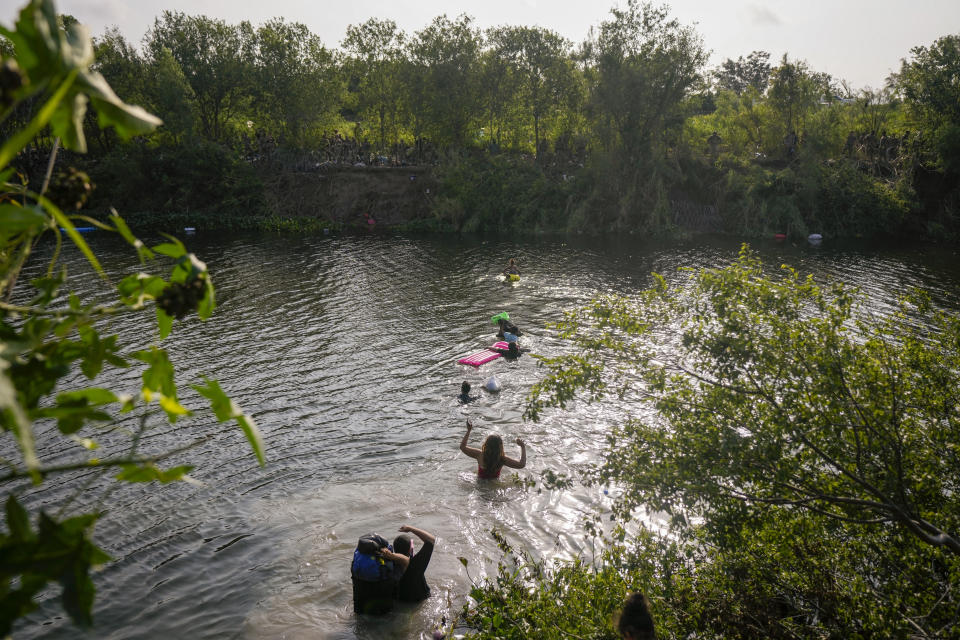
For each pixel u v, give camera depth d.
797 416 6.44
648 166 51.06
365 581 8.47
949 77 52.88
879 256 40.03
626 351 7.27
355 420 14.98
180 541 10.31
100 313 1.87
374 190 55.53
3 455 13.06
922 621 5.81
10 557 1.44
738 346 6.48
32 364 1.80
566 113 61.62
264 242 43.91
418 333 22.41
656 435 6.97
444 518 10.88
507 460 12.01
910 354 6.84
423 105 59.50
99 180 52.59
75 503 11.48
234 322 23.62
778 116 60.00
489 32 59.44
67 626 8.44
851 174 51.62
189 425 14.50
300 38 59.06
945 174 51.84
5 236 1.58
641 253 40.72
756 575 6.78
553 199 52.59
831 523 6.85
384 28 59.94
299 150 58.28
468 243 44.88
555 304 26.75
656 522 10.52
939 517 6.31
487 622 7.14
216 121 60.31
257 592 9.06
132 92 56.59
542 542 10.17
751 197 50.12
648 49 51.38
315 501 11.47
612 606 6.62
